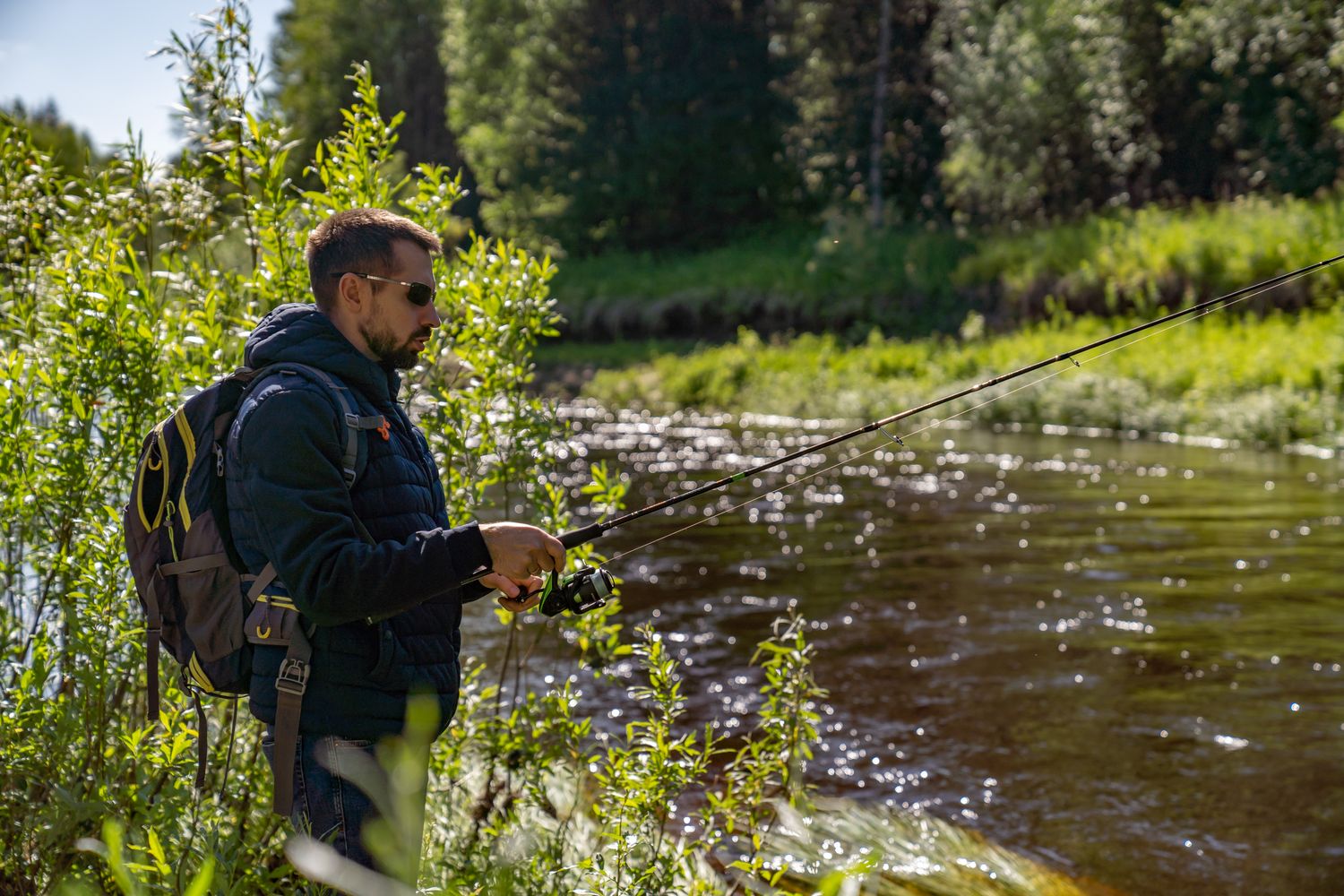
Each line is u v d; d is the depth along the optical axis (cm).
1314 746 539
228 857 253
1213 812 471
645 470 1569
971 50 3562
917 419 2228
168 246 376
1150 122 3412
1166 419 1920
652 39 4803
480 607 745
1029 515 1171
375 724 221
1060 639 723
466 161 5506
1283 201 2773
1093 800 484
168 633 231
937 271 3244
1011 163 3431
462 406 365
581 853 340
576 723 357
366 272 232
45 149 389
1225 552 962
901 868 410
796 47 4647
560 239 4741
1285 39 2867
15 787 300
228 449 222
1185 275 2428
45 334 346
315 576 210
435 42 6234
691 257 4522
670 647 710
